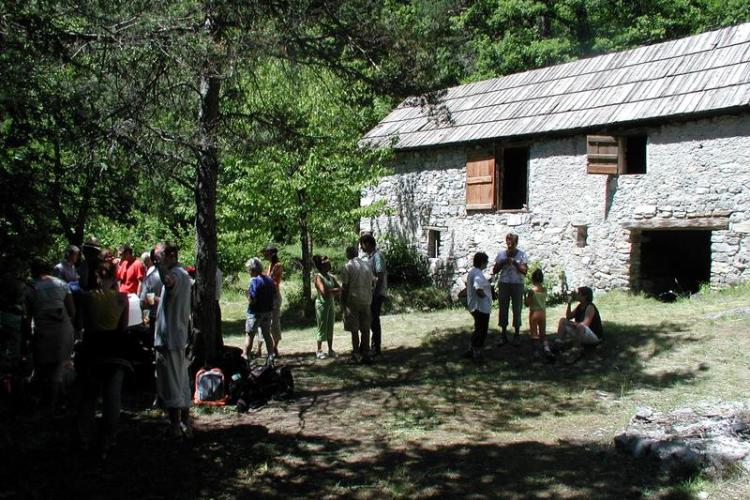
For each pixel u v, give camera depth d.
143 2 6.70
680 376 7.66
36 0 5.74
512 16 25.22
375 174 15.48
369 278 9.36
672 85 13.17
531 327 9.32
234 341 12.57
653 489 4.78
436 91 8.82
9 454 5.45
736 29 13.55
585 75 15.38
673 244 15.27
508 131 15.15
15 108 5.55
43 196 5.67
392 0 8.78
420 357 9.64
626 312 11.51
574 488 4.87
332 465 5.47
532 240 15.06
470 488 4.93
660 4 24.16
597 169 13.20
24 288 6.41
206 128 7.62
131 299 7.78
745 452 4.99
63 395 7.09
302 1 7.62
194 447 5.82
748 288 11.46
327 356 10.02
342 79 8.95
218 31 7.28
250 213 14.68
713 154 12.18
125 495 4.75
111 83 6.73
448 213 16.95
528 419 6.66
